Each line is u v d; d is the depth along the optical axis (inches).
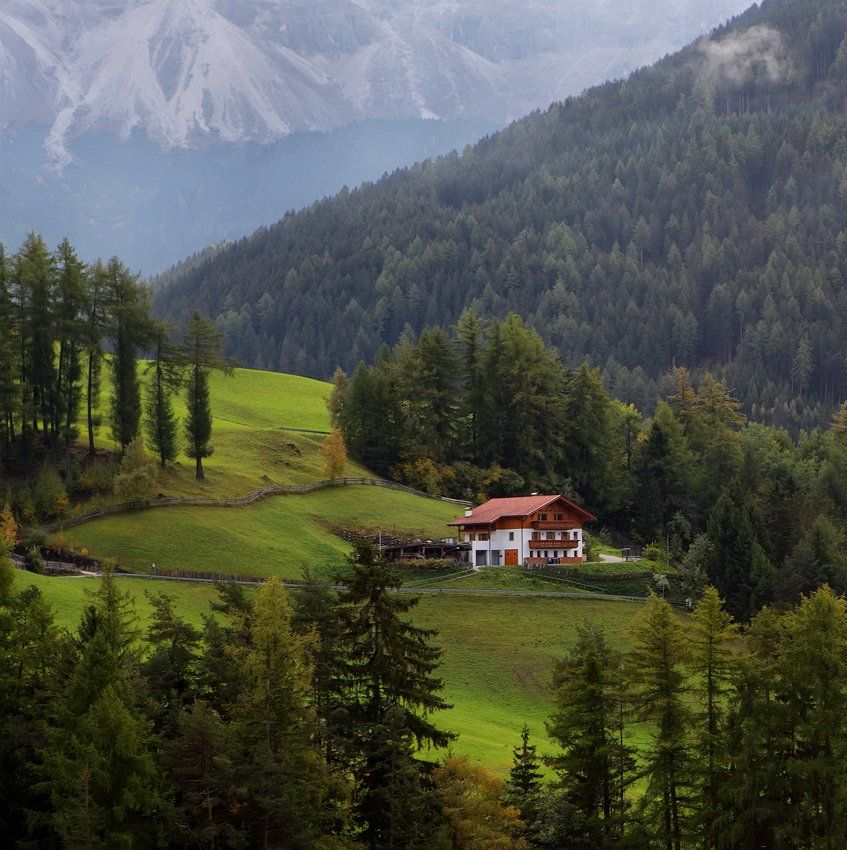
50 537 5418.3
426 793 2603.3
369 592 2778.1
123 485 5940.0
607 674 3002.0
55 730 2395.4
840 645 2967.5
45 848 2357.3
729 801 2898.6
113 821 2315.5
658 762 2965.1
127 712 2356.1
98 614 2763.3
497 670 4911.4
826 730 2908.5
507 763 3604.8
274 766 2418.8
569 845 2871.6
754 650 3449.8
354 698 2815.0
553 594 5900.6
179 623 2817.4
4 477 5940.0
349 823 2647.6
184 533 5856.3
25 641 2770.7
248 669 2630.4
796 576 6112.2
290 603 3171.8
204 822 2432.3
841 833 2832.2
